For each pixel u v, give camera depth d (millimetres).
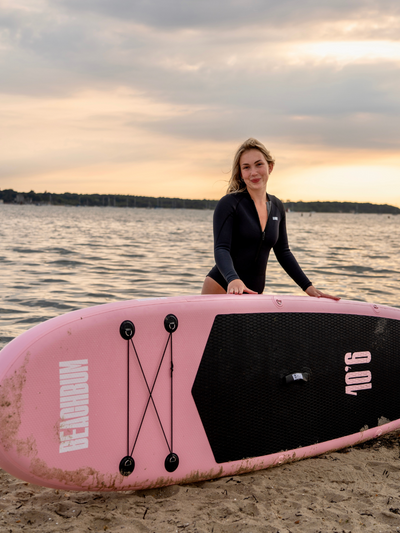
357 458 2928
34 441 2170
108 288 9438
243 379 2668
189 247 21031
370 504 2350
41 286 9406
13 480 2672
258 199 3006
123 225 49781
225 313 2623
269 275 11102
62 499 2443
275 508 2312
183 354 2514
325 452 2951
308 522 2168
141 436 2418
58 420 2219
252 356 2693
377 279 11547
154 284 10117
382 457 2941
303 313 2855
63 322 2264
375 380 3113
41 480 2215
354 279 11484
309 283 3215
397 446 3111
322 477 2664
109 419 2340
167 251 18688
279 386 2773
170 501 2383
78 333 2264
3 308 7312
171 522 2170
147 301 2479
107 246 20594
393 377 3184
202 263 14461
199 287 9914
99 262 14062
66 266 12805
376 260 16438
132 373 2391
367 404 3084
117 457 2363
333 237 34438
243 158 2945
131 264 13758
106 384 2330
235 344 2646
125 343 2371
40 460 2186
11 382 2111
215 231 2936
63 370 2227
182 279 10953
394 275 12359
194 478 2559
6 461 2137
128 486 2408
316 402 2900
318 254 18812
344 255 18469
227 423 2627
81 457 2281
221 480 2629
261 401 2719
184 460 2521
